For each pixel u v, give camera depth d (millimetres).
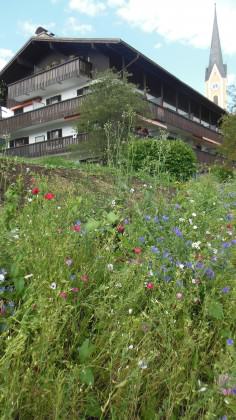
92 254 2254
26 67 29891
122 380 1468
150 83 27219
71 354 1628
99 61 24547
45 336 1413
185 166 10125
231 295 2158
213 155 28797
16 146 28250
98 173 5914
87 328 1822
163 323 1732
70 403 1358
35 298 1655
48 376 1356
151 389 1536
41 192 3301
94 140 16844
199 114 33781
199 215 3365
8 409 1181
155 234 2783
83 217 2963
